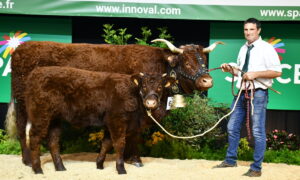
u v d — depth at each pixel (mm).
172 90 6105
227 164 6102
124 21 9148
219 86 8562
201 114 7844
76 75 5633
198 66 5875
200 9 8102
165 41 6047
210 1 8094
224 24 8508
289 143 8352
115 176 5441
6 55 8602
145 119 5730
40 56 6352
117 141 5570
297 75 8492
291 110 8945
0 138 8375
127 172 5727
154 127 7922
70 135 8164
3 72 8617
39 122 5504
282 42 8492
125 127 5590
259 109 5555
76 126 5797
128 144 6305
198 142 7980
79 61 6332
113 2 8086
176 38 9141
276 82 8500
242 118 5984
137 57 6344
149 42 9180
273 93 8531
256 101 5574
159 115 5777
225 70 5914
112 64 6324
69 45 6457
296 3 7957
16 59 6441
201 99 8023
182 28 9117
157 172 5809
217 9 8086
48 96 5484
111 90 5582
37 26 8562
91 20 9125
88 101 5582
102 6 8094
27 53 6387
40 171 5594
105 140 5859
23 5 8094
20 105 6461
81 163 6316
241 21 8445
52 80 5523
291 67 8492
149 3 8094
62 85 5539
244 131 8984
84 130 8203
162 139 7730
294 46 8484
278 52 8508
